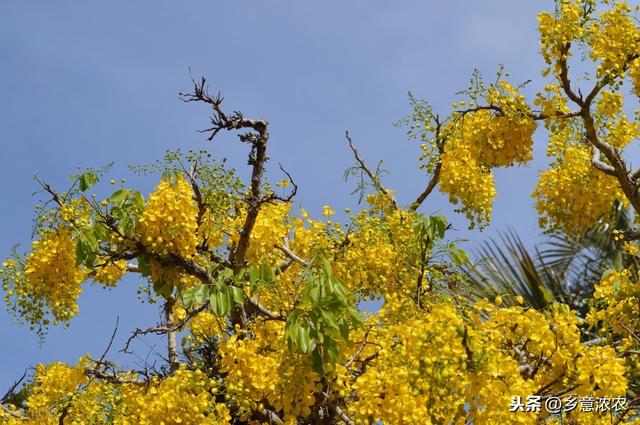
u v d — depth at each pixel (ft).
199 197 20.90
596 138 23.53
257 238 21.50
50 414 22.65
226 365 17.83
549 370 17.57
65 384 22.95
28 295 21.38
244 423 19.30
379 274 21.97
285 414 16.65
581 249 33.81
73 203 19.80
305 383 16.35
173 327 20.79
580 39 22.04
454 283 21.06
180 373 17.92
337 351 15.87
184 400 17.53
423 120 24.39
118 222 18.90
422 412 15.26
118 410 20.98
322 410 18.13
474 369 15.89
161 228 18.57
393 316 18.44
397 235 22.75
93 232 18.83
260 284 18.62
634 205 24.26
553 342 16.98
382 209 25.75
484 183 23.95
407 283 21.38
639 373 18.78
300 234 23.00
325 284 15.96
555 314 17.30
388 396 15.76
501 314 17.17
